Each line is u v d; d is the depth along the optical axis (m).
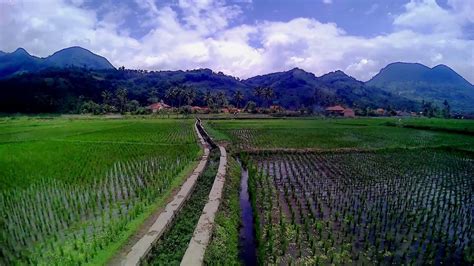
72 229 13.85
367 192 20.09
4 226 14.30
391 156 32.88
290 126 68.06
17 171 24.17
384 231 14.34
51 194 18.78
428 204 18.03
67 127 62.47
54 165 26.27
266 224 15.18
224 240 12.98
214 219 14.42
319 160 30.73
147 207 16.14
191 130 57.31
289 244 13.15
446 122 77.25
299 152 34.75
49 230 13.81
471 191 20.61
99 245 12.05
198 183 21.62
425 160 30.75
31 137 45.44
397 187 21.28
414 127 65.56
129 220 14.46
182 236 13.50
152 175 22.88
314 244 13.11
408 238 13.70
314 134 52.22
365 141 43.50
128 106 129.88
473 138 48.00
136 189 19.05
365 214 16.34
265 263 11.70
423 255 12.34
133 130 56.59
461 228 14.83
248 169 26.98
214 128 62.09
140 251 11.54
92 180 21.77
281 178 23.59
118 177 22.52
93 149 34.53
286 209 17.09
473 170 26.47
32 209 16.36
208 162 28.44
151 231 13.17
